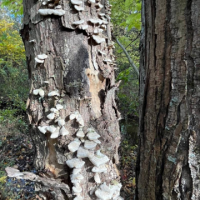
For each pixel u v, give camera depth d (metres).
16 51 9.20
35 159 1.87
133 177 4.57
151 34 1.37
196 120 1.19
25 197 4.29
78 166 1.57
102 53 1.81
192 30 1.12
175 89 1.25
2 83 9.89
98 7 1.78
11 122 7.53
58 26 1.59
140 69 1.69
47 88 1.67
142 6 1.63
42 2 1.60
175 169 1.32
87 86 1.65
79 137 1.66
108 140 1.79
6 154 6.07
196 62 1.13
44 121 1.71
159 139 1.41
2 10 10.90
